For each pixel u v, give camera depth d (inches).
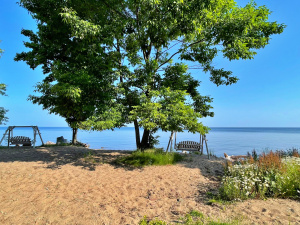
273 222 126.0
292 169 211.6
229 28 271.1
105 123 291.1
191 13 267.4
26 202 167.0
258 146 925.2
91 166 298.0
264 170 214.8
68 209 156.1
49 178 233.8
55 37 337.7
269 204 159.3
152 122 295.4
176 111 311.0
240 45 299.7
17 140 497.4
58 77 287.0
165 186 221.6
